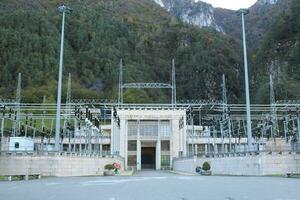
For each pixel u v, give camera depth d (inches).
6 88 4854.8
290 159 1413.6
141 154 3654.0
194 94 6702.8
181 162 2501.2
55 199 601.9
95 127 2768.2
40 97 4650.6
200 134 3567.9
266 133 3563.0
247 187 814.5
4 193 707.4
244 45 1768.0
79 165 1647.4
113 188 818.8
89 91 5172.2
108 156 1937.7
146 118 3314.5
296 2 6648.6
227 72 6801.2
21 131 3280.0
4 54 5280.5
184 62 7190.0
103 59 6210.6
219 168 1732.3
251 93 6195.9
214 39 7652.6
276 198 598.5
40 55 5531.5
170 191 735.1
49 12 6879.9
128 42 7357.3
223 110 2987.2
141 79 6225.4
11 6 7770.7
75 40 6515.8
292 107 2972.4
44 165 1478.8
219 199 592.1
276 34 6619.1
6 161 1406.3
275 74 5885.8
